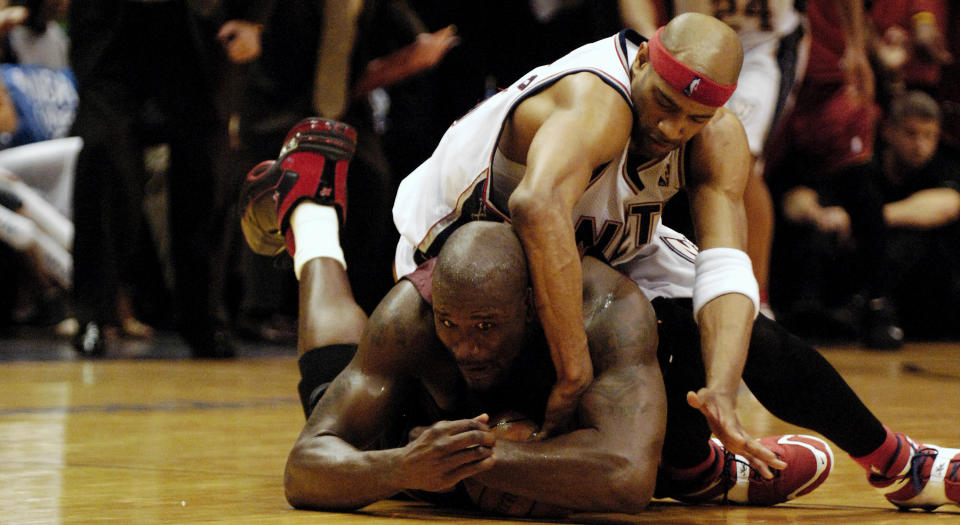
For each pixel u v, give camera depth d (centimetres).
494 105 728
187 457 886
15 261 2475
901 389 1538
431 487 613
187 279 1898
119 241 1858
